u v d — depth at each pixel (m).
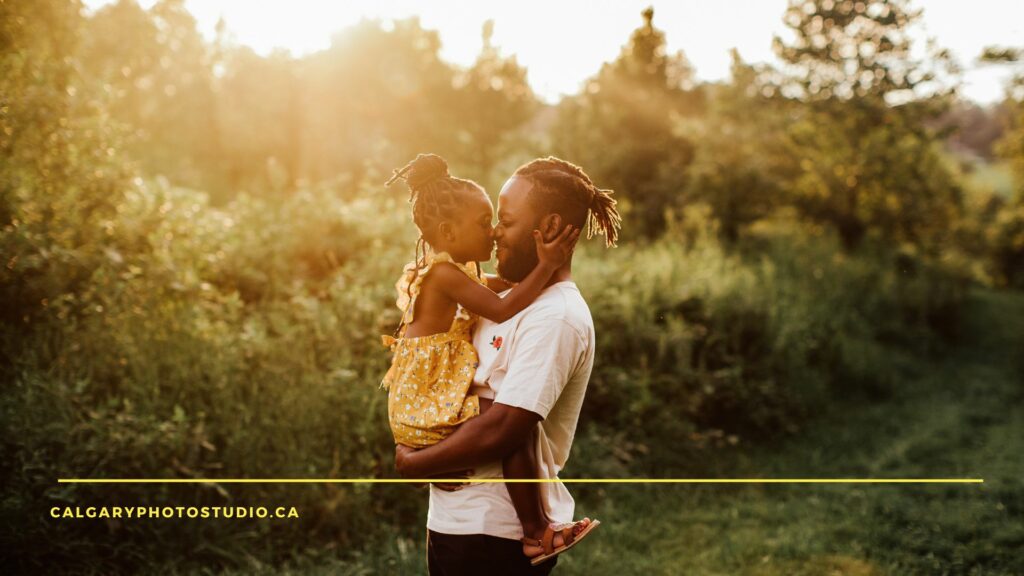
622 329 7.21
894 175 18.05
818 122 18.52
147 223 5.67
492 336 2.03
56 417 3.89
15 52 5.21
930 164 19.69
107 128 5.67
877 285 13.78
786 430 7.46
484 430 1.89
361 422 4.79
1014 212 22.17
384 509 4.71
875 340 12.08
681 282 8.49
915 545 4.81
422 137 20.14
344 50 20.97
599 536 4.87
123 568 3.74
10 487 3.62
